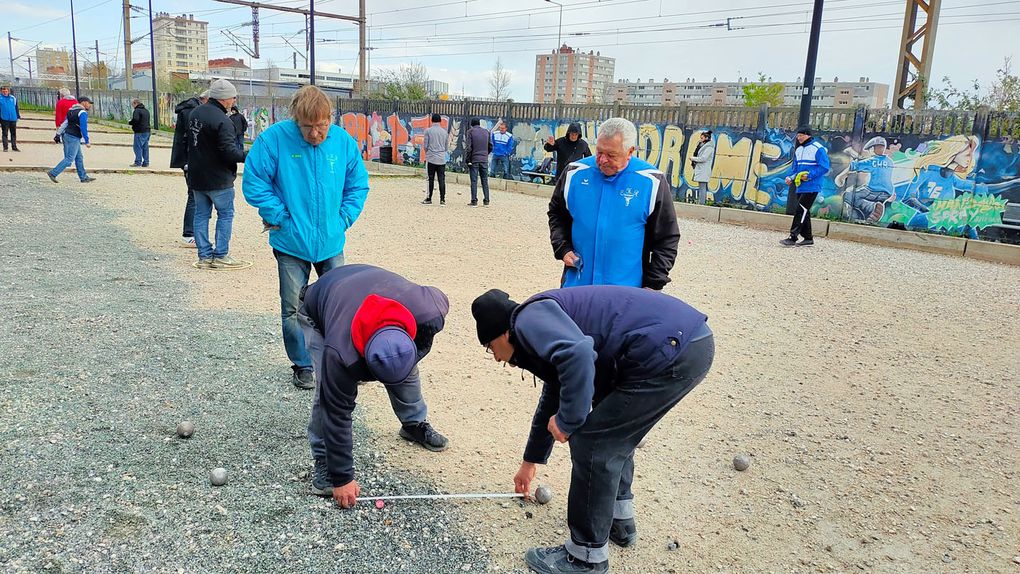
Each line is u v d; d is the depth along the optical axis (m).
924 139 11.98
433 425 4.21
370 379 2.79
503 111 19.22
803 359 5.76
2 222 9.33
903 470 3.98
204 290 6.79
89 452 3.55
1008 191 11.13
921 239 11.80
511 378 5.03
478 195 16.83
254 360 5.00
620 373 2.63
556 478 3.73
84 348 4.96
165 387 4.41
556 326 2.49
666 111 15.54
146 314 5.86
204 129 7.25
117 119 44.84
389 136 23.16
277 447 3.77
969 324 7.03
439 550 3.03
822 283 8.65
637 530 3.32
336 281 3.03
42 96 57.78
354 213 4.49
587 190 3.74
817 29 12.60
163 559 2.81
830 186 13.24
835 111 13.03
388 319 2.59
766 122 13.89
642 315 2.61
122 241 8.77
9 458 3.42
